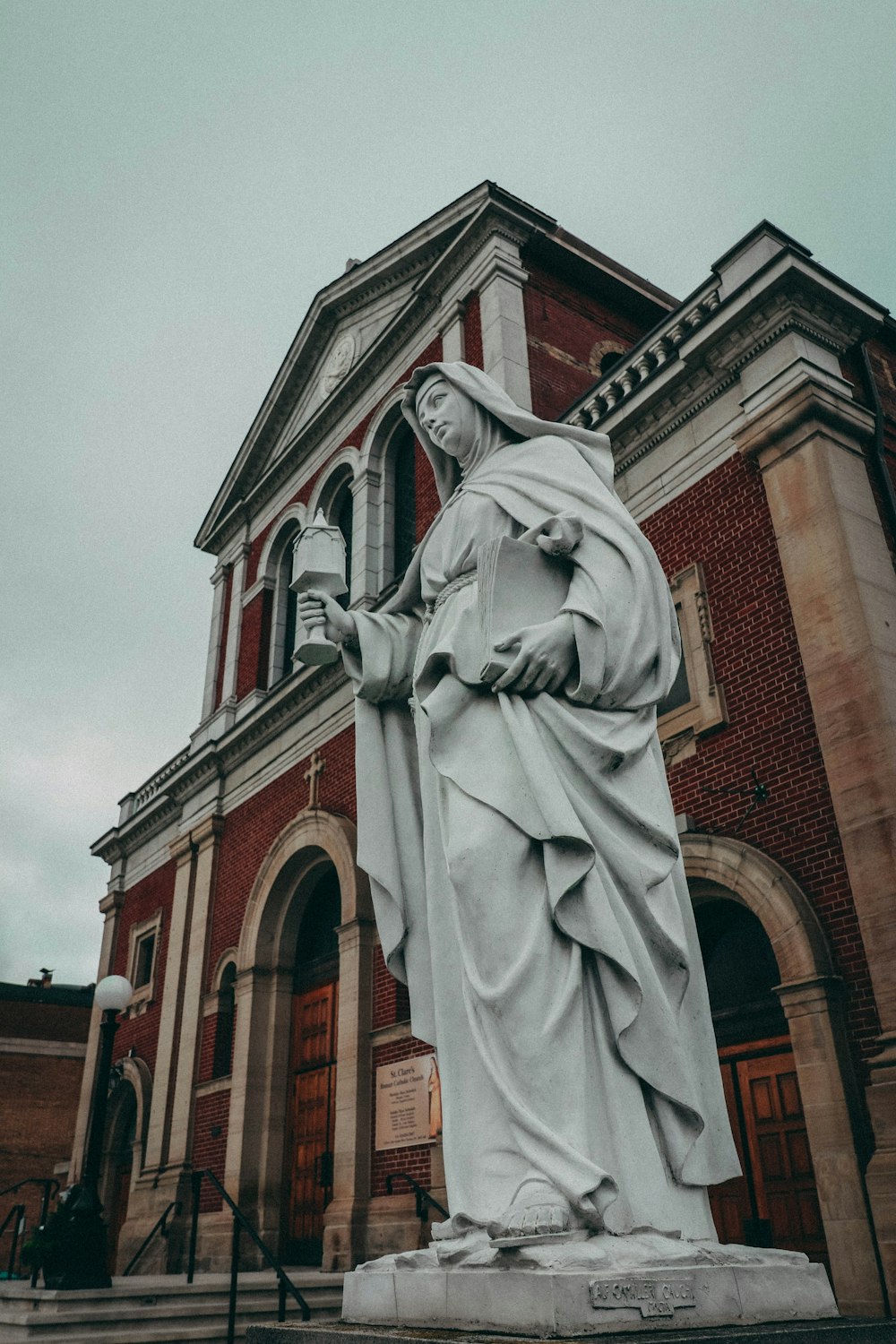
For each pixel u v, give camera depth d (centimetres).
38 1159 3050
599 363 1692
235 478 2380
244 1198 1545
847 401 1035
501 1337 187
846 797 872
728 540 1061
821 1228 849
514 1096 229
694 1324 198
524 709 264
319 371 2177
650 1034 239
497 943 243
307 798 1738
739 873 929
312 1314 967
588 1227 211
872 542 967
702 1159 238
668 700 1076
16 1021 3178
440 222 1820
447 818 268
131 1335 858
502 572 276
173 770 2345
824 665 923
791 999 855
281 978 1698
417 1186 1193
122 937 2408
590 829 254
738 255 1133
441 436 340
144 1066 2033
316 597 324
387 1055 1362
